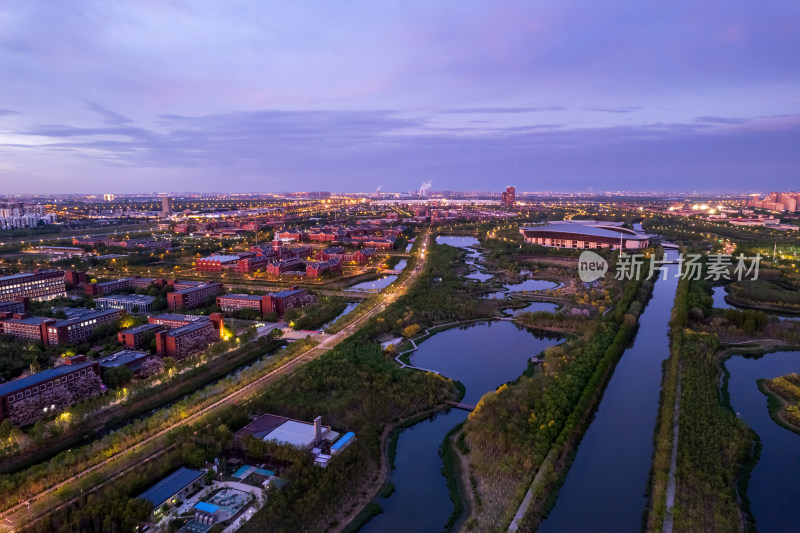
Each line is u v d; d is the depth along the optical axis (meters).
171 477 176.25
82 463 185.38
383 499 174.75
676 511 160.62
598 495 177.00
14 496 165.50
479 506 168.25
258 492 171.62
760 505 170.38
